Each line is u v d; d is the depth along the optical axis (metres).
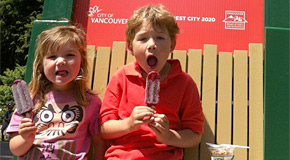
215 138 2.01
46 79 1.85
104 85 2.09
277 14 2.07
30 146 1.63
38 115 1.74
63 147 1.67
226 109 2.01
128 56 2.14
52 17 2.19
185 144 1.75
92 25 2.34
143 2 2.38
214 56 2.09
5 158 5.71
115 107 1.82
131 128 1.62
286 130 1.89
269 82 1.95
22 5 14.56
